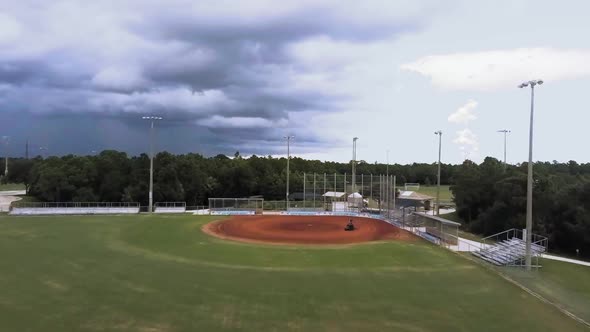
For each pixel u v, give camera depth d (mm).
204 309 18891
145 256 29703
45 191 88625
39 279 23203
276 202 67125
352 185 66000
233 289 22031
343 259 30016
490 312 19688
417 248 34656
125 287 21984
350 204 65750
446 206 94875
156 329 16500
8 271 24781
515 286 24453
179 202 92500
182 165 101125
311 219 55281
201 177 104375
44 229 40969
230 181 113562
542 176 60156
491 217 59500
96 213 56344
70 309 18469
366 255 31453
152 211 60688
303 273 25703
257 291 21766
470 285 24078
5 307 18469
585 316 20375
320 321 17859
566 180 73125
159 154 99562
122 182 93188
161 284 22688
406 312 19266
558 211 50344
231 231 43438
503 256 33125
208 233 41469
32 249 31344
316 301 20406
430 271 26922
